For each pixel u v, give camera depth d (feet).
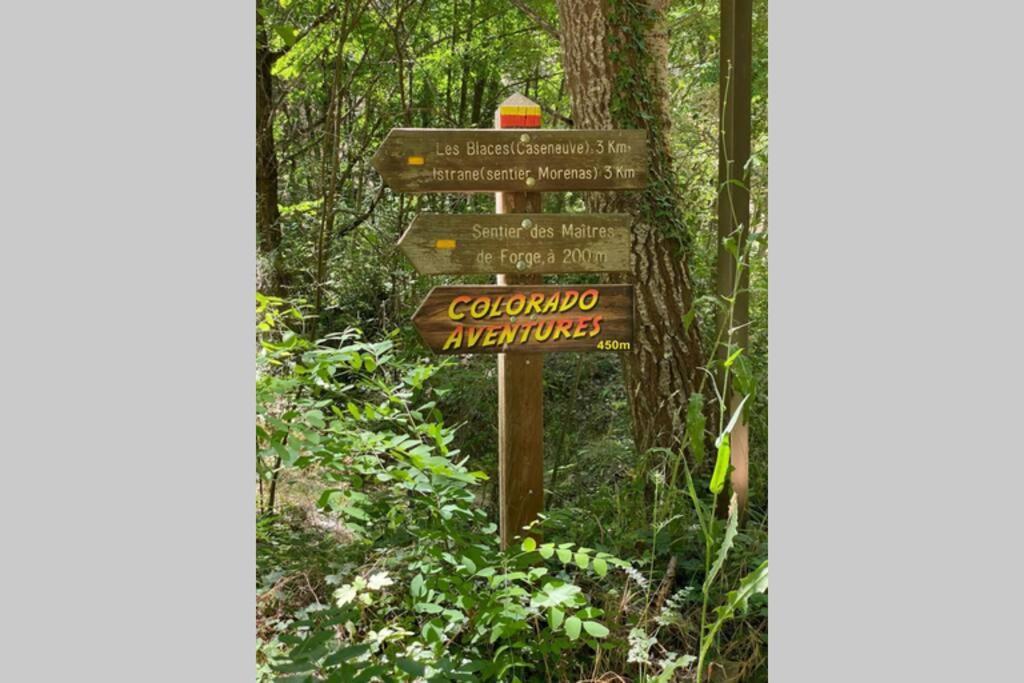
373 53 28.71
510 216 11.80
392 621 11.37
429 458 10.37
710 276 20.83
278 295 24.07
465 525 12.94
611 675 10.68
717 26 24.85
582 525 13.69
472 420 19.07
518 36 27.22
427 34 28.84
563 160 11.82
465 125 29.86
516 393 12.06
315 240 25.66
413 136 11.48
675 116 25.44
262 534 13.37
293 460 9.58
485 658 11.19
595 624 9.64
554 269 11.91
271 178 26.00
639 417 16.12
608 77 15.93
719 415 15.64
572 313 11.93
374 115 30.42
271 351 10.53
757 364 16.87
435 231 11.66
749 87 13.70
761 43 21.08
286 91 29.84
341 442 10.36
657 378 15.92
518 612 10.00
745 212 13.76
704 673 11.02
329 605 11.64
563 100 29.63
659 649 11.50
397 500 12.73
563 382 20.08
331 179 26.02
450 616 10.22
